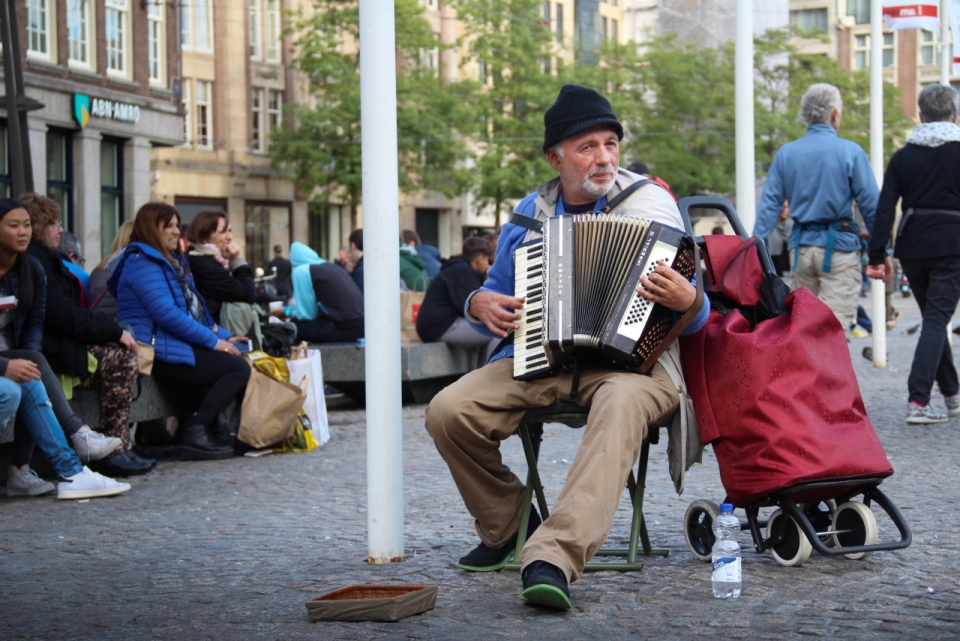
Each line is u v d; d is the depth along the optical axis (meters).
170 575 4.95
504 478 4.83
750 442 4.61
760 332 4.71
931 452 7.54
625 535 5.50
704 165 48.50
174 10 35.56
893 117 51.03
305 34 44.38
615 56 49.53
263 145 45.81
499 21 46.44
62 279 7.81
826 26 67.31
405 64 44.72
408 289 15.90
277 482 7.57
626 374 4.53
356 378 11.77
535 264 4.61
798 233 8.84
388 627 4.04
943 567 4.68
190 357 8.71
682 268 4.46
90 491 7.09
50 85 29.56
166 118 34.84
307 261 12.44
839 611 4.09
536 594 4.06
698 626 3.94
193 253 9.66
